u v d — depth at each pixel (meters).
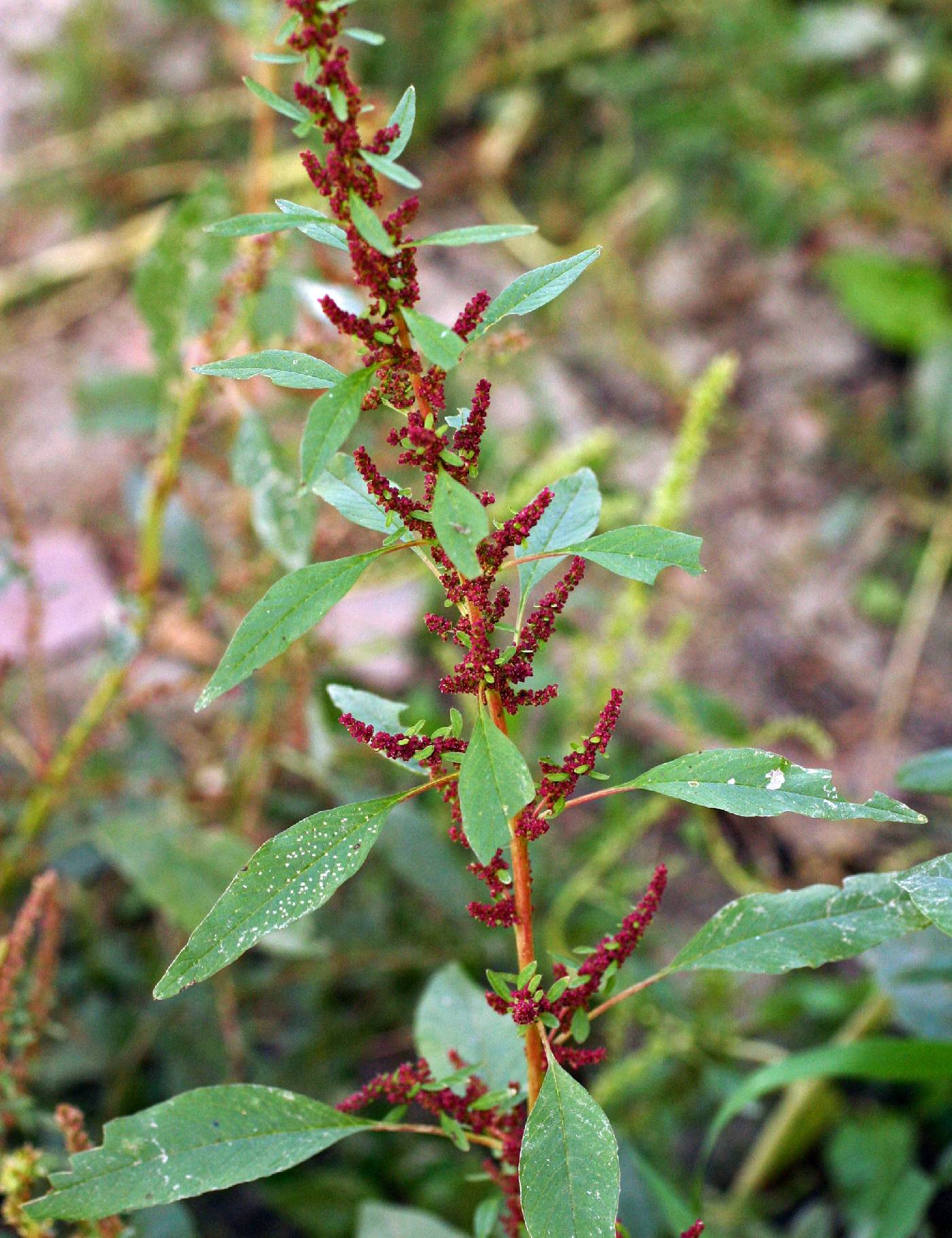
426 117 1.71
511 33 1.78
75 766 0.83
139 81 1.75
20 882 0.93
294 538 0.73
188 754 1.09
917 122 1.74
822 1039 0.95
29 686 1.13
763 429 1.46
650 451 1.42
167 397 0.81
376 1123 0.55
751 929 0.56
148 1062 0.90
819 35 1.65
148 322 0.78
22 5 1.87
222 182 0.77
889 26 1.65
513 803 0.49
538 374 1.46
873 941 0.55
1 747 1.03
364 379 0.49
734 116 1.55
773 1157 0.88
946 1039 0.71
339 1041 0.94
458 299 1.54
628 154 1.65
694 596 1.32
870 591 1.33
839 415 1.46
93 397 1.01
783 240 1.56
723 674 1.25
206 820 0.94
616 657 0.85
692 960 0.56
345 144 0.49
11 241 1.63
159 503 0.78
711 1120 0.93
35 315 1.53
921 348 1.50
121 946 0.94
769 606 1.31
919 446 1.42
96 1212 0.53
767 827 1.11
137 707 0.85
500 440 1.15
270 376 0.51
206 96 1.73
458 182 1.70
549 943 0.88
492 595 1.09
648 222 1.61
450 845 0.93
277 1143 0.54
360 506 0.55
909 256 1.61
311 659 0.85
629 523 1.01
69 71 1.69
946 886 0.51
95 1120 0.85
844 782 1.16
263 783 0.94
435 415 0.51
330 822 0.52
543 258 1.60
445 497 0.49
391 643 0.96
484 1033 0.63
